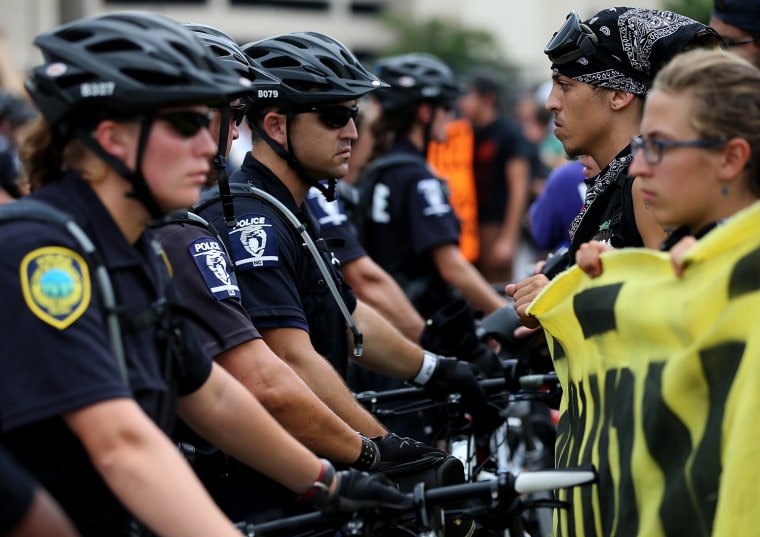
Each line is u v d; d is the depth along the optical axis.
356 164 14.78
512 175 19.83
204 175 4.91
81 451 4.64
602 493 5.30
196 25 7.11
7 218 4.61
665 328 4.89
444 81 11.80
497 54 43.22
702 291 4.69
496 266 20.16
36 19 36.69
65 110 4.79
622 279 5.28
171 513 4.49
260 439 5.33
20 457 4.56
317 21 53.59
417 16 47.53
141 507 4.52
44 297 4.50
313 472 5.36
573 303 5.60
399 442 6.65
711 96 4.85
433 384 7.88
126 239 4.93
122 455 4.51
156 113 4.76
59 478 4.62
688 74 4.91
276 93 7.22
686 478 4.76
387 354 7.78
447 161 19.16
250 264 6.89
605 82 6.54
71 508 4.69
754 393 4.46
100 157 4.81
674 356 4.88
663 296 4.95
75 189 4.86
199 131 4.87
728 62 4.93
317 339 7.36
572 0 47.25
